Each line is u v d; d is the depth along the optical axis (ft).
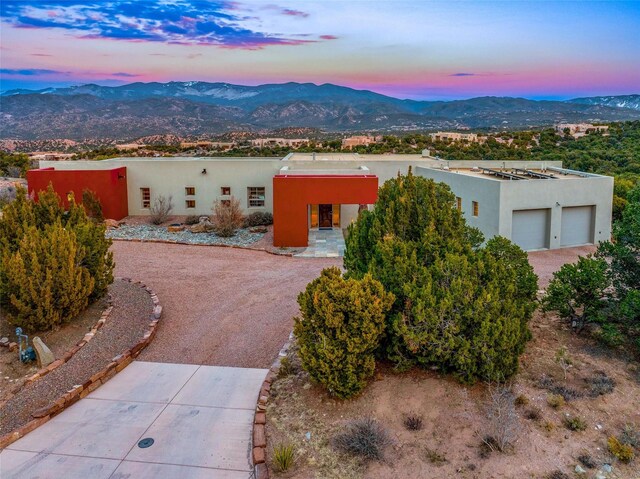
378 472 20.29
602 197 69.56
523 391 25.14
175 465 21.42
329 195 68.28
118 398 27.43
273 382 28.19
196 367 31.50
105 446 22.84
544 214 68.28
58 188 83.92
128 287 47.42
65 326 36.65
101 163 89.25
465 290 25.79
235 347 34.73
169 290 48.11
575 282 31.12
